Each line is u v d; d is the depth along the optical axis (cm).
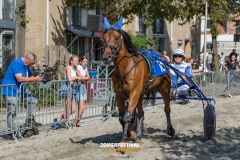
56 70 1542
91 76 1323
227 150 720
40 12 1866
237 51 3694
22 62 840
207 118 792
